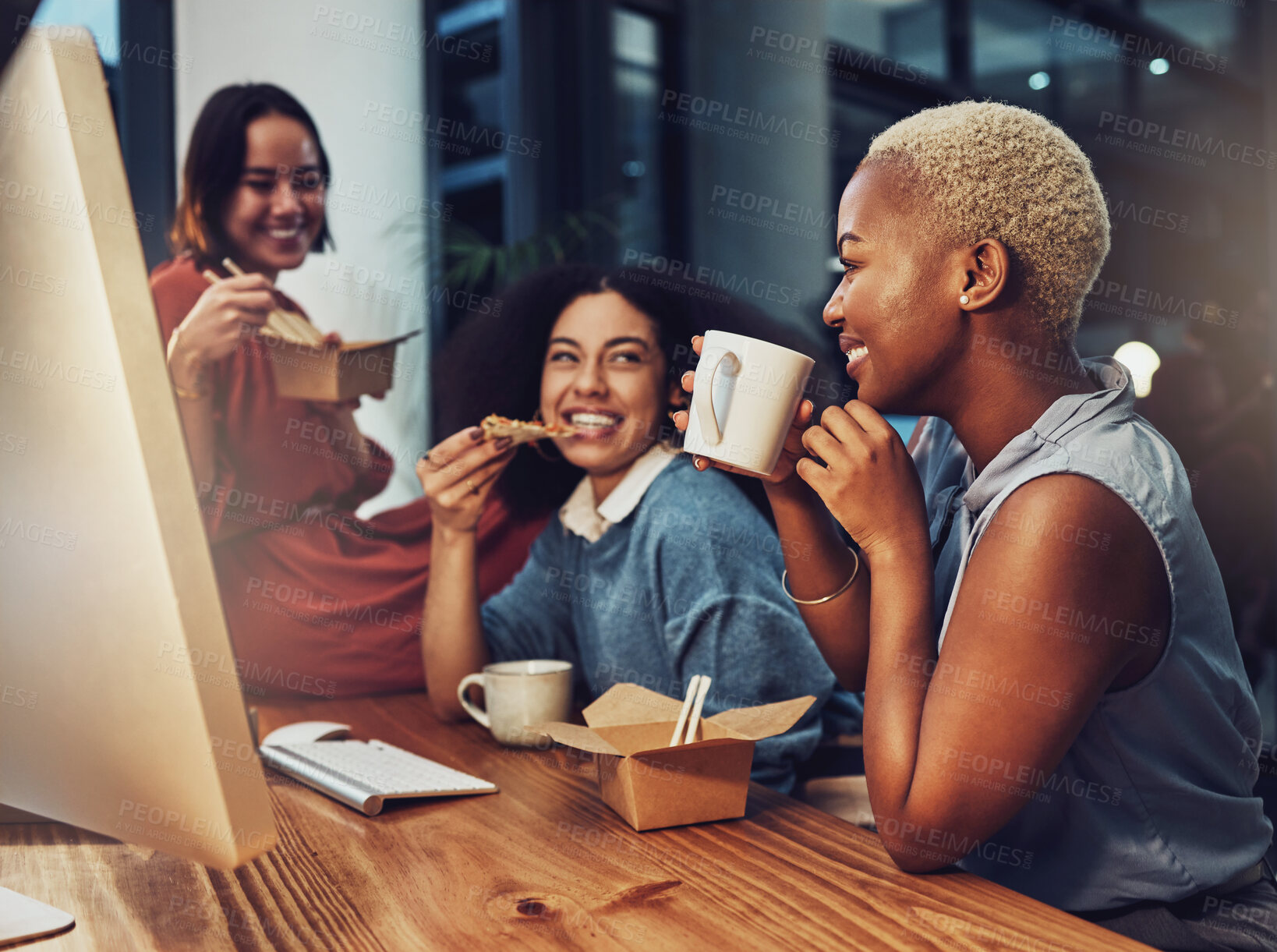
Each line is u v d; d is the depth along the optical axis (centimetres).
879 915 61
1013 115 78
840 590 95
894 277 77
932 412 84
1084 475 69
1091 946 57
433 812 84
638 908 63
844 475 77
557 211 289
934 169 76
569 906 63
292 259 181
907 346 78
